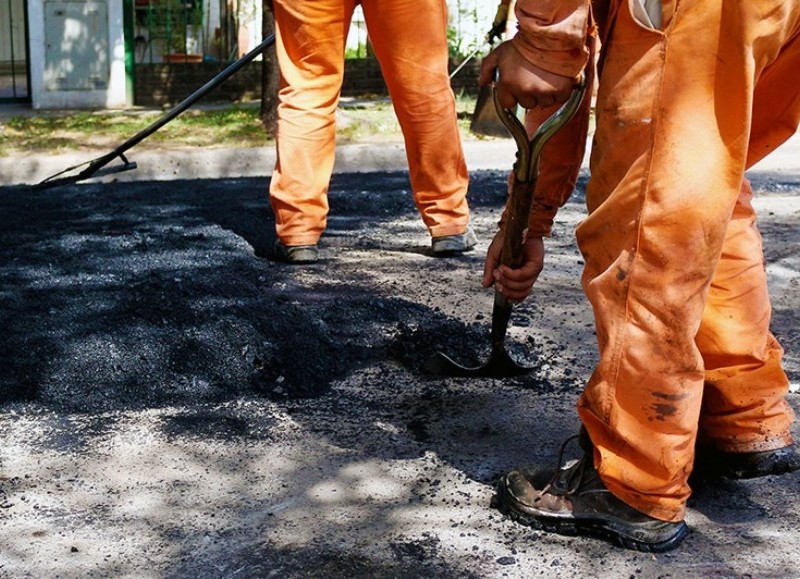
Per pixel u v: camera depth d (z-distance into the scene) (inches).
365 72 546.9
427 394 144.6
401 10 202.5
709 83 92.8
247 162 381.1
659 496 102.1
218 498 116.5
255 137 409.7
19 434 132.4
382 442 129.8
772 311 184.5
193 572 102.1
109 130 427.8
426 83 208.8
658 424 98.8
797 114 106.6
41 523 111.1
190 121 450.9
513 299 122.3
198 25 578.2
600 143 99.1
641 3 94.0
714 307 108.7
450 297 187.5
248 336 152.8
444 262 214.1
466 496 115.7
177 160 377.1
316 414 138.8
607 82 97.5
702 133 93.3
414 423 135.3
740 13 90.8
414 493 116.8
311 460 125.3
